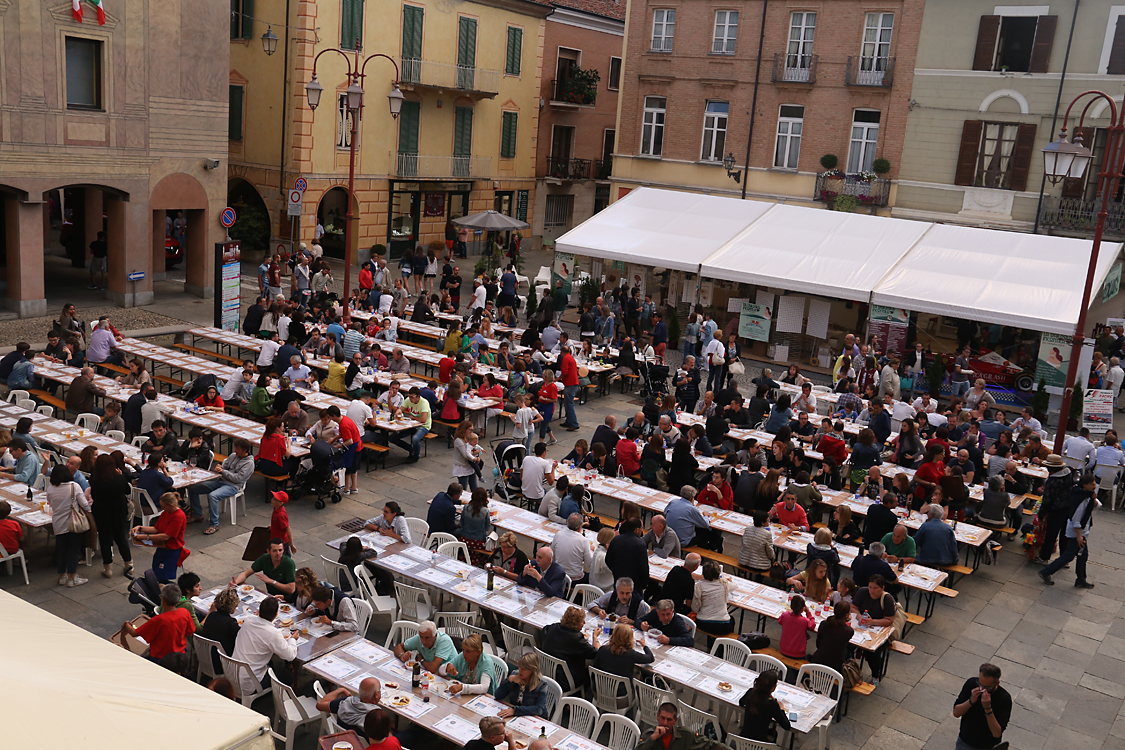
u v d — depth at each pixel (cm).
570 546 1134
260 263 3288
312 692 902
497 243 3725
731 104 3416
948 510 1426
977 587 1371
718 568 1048
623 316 2730
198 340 2291
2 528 1097
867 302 2300
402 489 1530
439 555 1120
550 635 940
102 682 471
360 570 1058
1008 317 2139
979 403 1831
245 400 1672
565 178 4522
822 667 922
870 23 3130
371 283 2806
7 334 2155
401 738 852
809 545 1159
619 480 1451
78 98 2330
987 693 835
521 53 4084
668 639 969
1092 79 2784
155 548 1150
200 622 934
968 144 2989
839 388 2177
